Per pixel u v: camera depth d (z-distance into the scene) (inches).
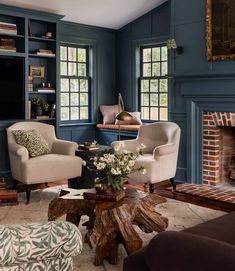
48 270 60.3
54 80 243.3
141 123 265.4
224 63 196.5
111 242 114.3
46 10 232.4
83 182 202.5
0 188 191.2
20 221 153.1
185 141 220.5
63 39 257.8
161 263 58.1
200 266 53.9
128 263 71.5
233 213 97.6
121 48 284.5
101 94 283.7
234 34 190.2
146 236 135.9
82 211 122.2
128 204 118.4
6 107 218.5
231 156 221.6
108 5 240.1
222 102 200.5
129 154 125.4
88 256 119.9
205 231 82.7
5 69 216.7
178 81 219.5
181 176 223.0
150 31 262.2
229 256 53.3
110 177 122.6
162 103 264.1
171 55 221.3
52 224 60.2
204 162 213.3
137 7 250.1
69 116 271.4
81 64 277.0
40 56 235.8
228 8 191.3
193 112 213.8
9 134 199.6
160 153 188.9
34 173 181.3
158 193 198.7
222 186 208.1
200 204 179.2
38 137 200.8
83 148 203.5
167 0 247.0
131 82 278.8
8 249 54.9
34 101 234.5
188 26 211.8
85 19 258.4
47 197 191.3
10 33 216.7
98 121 283.6
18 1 214.2
